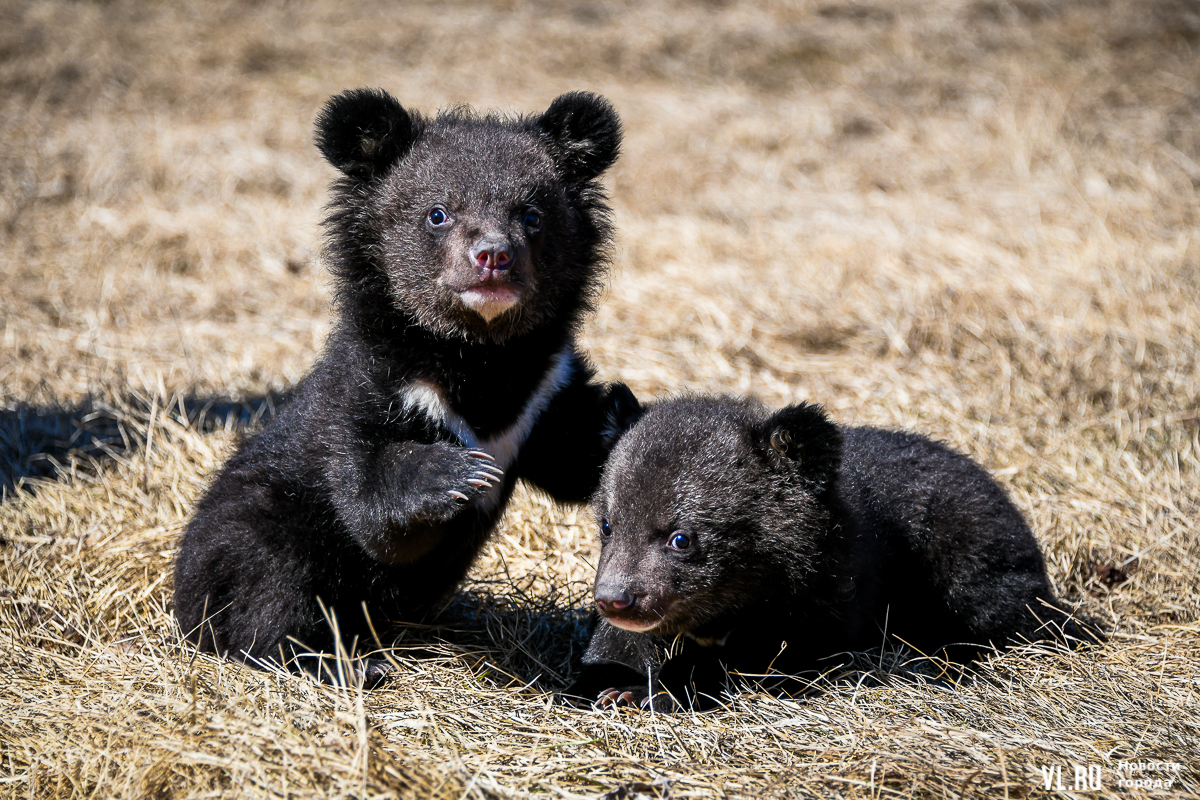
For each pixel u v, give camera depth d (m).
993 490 10.36
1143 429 13.77
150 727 7.29
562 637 10.34
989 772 7.07
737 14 32.75
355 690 8.24
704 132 26.12
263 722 7.27
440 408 9.05
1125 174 22.88
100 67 28.17
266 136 25.41
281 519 9.14
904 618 10.20
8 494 12.52
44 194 21.69
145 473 12.38
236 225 20.88
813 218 21.81
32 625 9.70
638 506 8.91
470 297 8.53
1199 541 11.23
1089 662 8.97
